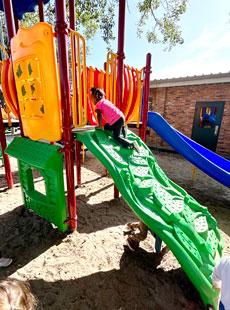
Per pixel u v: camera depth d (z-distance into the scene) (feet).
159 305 6.10
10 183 14.79
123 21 9.78
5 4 9.57
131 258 8.04
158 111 32.99
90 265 7.59
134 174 8.16
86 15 31.50
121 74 10.66
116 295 6.38
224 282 3.97
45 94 7.32
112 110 9.07
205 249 6.48
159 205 7.32
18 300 2.11
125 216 11.69
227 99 26.03
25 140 10.37
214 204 14.08
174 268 7.66
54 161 8.21
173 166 24.32
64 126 7.95
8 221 10.48
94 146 8.07
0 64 11.64
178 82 29.14
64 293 6.36
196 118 29.27
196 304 6.20
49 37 6.74
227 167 17.39
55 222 9.55
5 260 7.39
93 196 14.48
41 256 7.96
